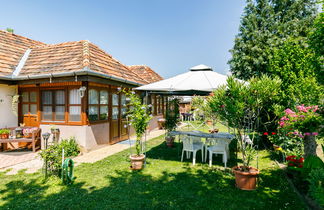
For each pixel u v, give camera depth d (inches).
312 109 173.5
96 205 146.9
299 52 251.0
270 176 201.2
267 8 792.9
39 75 294.4
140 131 238.4
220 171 219.9
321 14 147.0
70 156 279.1
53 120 322.3
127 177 201.8
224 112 180.5
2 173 213.2
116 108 388.8
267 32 748.0
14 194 164.2
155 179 196.4
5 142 300.8
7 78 305.1
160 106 640.4
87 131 303.6
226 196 159.9
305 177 171.3
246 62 735.7
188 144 253.4
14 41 402.0
